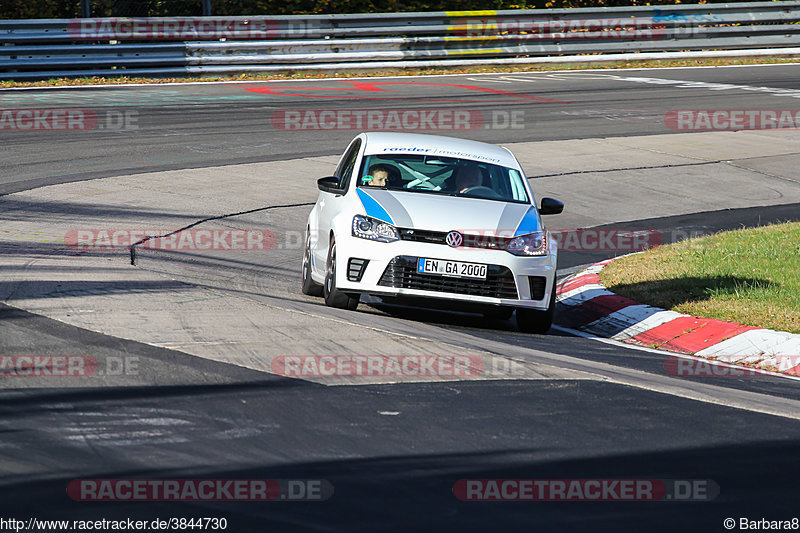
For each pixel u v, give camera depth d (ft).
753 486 54.34
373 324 94.17
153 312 90.94
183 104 262.88
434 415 65.16
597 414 67.77
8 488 49.24
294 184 187.73
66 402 63.72
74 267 111.55
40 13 318.45
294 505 48.44
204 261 128.57
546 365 82.53
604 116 271.90
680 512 49.96
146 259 123.34
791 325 104.99
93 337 80.69
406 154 114.93
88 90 278.67
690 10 380.99
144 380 69.46
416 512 48.29
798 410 74.69
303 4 354.74
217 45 312.09
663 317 113.29
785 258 136.26
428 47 345.92
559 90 312.29
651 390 76.74
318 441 58.54
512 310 103.55
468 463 55.88
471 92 301.63
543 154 224.94
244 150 212.64
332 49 330.54
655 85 327.06
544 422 64.95
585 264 150.30
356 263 100.53
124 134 221.66
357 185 109.19
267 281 121.49
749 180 213.66
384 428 61.72
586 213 184.24
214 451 55.98
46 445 55.62
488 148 121.60
